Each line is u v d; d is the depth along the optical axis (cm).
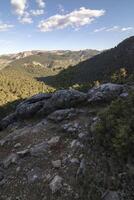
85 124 1512
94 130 1305
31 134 1653
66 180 1114
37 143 1504
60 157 1284
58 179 1123
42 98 2181
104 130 1221
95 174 1073
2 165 1388
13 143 1617
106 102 1867
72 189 1059
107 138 1174
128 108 1270
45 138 1535
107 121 1245
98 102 1888
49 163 1268
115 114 1289
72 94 2019
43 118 1988
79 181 1080
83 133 1395
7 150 1569
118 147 1077
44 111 2033
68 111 1772
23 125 2005
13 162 1370
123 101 1339
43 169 1239
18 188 1176
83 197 1010
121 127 1126
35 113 2089
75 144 1334
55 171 1195
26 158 1373
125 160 1063
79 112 1745
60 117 1739
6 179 1264
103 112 1362
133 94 1353
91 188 1021
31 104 2133
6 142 1664
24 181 1205
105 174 1055
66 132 1511
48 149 1387
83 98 1984
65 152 1310
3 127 2203
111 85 1959
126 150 1066
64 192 1059
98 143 1216
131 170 1015
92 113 1680
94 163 1130
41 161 1307
